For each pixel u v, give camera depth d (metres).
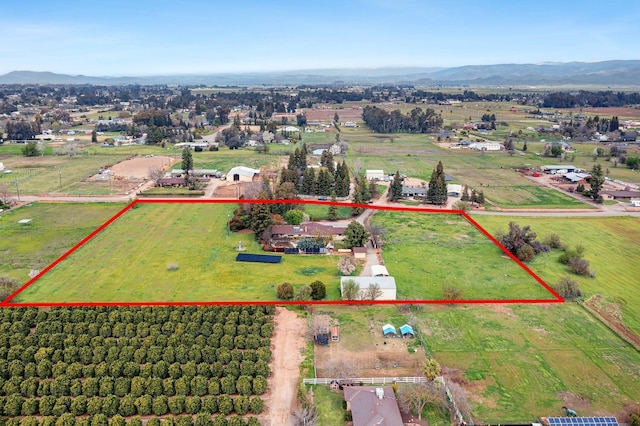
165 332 66.25
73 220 114.75
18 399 53.22
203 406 53.81
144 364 61.19
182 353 61.44
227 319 69.25
